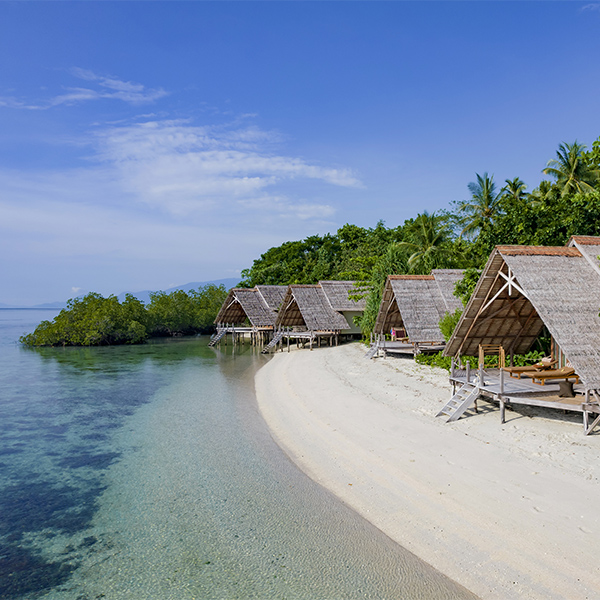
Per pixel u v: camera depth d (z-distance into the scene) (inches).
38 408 720.3
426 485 350.0
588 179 1251.2
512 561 253.1
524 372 510.6
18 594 254.7
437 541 279.7
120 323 1963.6
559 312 432.5
